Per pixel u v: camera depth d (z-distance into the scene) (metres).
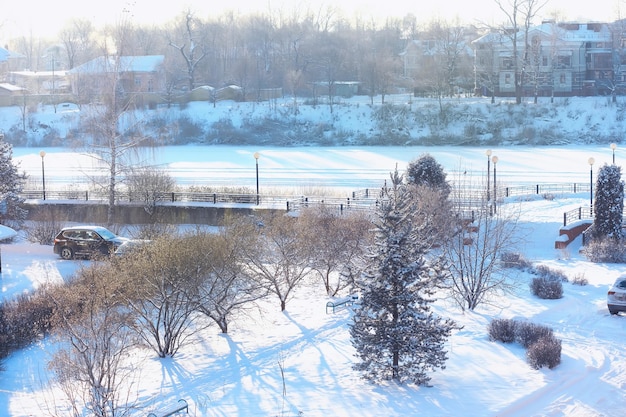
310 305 24.98
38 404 16.75
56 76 119.50
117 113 42.28
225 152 79.44
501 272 27.88
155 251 21.17
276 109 91.69
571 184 51.50
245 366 18.83
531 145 79.44
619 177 36.22
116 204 42.41
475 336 20.48
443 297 24.86
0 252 33.19
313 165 69.00
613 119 82.69
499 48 97.38
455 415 14.81
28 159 76.06
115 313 19.95
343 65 110.81
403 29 138.25
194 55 112.06
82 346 16.77
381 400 15.73
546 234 37.53
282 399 16.05
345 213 31.44
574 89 96.81
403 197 16.91
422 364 18.17
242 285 24.47
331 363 18.53
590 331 21.16
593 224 36.69
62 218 43.56
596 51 96.75
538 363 17.77
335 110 90.75
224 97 102.31
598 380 17.08
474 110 86.75
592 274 29.52
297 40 112.06
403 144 82.56
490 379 16.94
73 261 31.80
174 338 20.23
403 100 96.50
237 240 23.52
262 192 47.81
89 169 63.06
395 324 16.58
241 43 113.56
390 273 16.47
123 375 17.53
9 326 21.05
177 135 85.12
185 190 46.75
